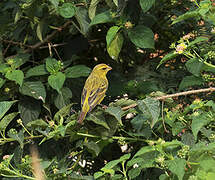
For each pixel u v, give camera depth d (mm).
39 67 4789
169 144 3541
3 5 5508
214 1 3990
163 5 5492
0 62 5152
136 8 4676
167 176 3498
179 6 5594
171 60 5676
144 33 4562
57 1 4547
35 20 5086
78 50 5629
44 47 5398
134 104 4207
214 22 3873
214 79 4371
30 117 4750
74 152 4430
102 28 5746
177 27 5598
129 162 3660
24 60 4918
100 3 5113
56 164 4410
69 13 4625
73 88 5207
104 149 5188
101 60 5941
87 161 5219
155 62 5727
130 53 5836
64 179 4039
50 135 4008
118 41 4629
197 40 3834
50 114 4805
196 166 3338
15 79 4488
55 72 4664
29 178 3939
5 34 5457
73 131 4234
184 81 4207
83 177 4016
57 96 4719
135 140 4371
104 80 4496
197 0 5219
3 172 3932
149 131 4344
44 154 4840
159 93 4250
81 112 4117
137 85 5070
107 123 4219
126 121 5285
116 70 5832
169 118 4141
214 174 3146
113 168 3900
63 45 5664
